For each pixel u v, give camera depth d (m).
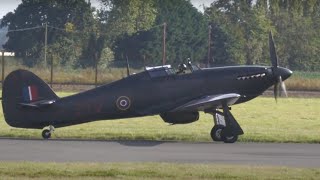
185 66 94.50
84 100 90.88
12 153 76.75
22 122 90.56
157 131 99.81
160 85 92.62
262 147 84.25
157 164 67.00
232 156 75.75
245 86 96.62
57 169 63.06
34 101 90.31
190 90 93.69
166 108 92.81
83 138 92.19
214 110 92.00
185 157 74.69
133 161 71.19
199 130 102.50
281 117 134.00
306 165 69.19
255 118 131.25
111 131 98.44
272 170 63.50
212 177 60.16
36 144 85.12
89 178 59.28
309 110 151.25
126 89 91.81
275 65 99.31
